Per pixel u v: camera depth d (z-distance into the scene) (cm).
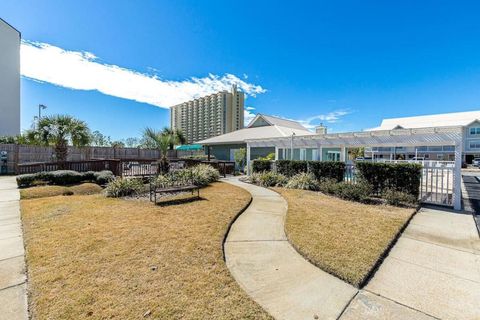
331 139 1005
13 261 284
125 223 423
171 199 639
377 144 889
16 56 2048
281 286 241
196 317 187
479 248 345
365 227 414
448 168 620
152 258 286
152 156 1961
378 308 209
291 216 483
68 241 336
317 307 209
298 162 985
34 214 486
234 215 486
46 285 227
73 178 920
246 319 187
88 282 233
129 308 195
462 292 235
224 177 1301
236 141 1830
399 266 289
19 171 1223
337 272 261
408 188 651
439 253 327
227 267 278
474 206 618
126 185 717
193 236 360
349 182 769
